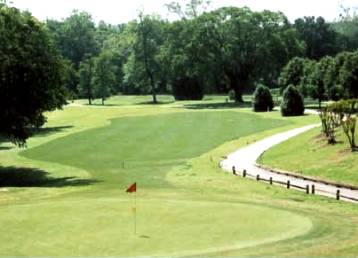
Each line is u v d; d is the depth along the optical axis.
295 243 16.81
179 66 122.69
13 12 48.03
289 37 121.25
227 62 119.56
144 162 50.22
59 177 43.94
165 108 110.25
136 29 143.50
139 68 144.75
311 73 99.62
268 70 121.88
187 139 64.19
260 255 15.48
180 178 39.53
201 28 119.44
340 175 36.28
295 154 45.19
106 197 24.34
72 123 87.94
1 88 44.06
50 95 47.12
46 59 47.12
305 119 77.06
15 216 20.03
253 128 71.19
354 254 15.81
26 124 47.19
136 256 15.14
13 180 43.53
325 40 186.75
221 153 51.31
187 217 19.73
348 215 22.89
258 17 118.38
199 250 15.78
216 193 28.73
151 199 23.55
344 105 45.69
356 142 43.00
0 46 44.47
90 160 52.94
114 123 84.88
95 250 15.67
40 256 15.12
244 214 20.38
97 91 138.88
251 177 38.03
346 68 84.81
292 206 23.48
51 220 19.28
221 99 140.88
